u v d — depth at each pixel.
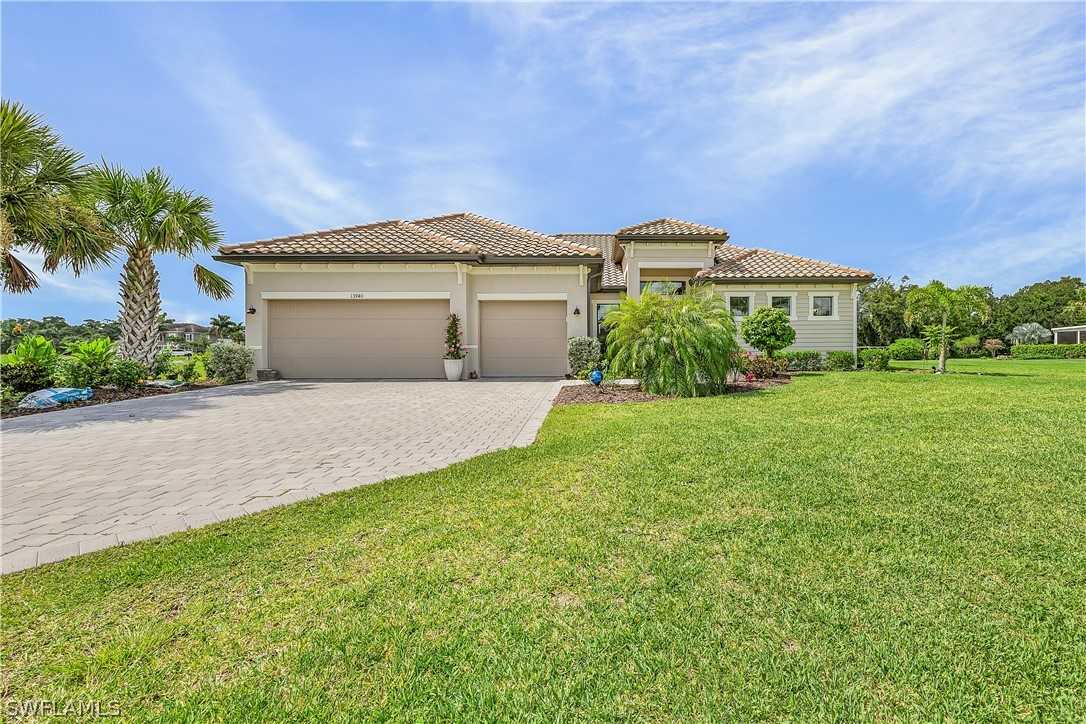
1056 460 4.65
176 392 12.33
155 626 2.33
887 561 2.77
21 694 1.90
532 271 16.39
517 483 4.34
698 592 2.51
